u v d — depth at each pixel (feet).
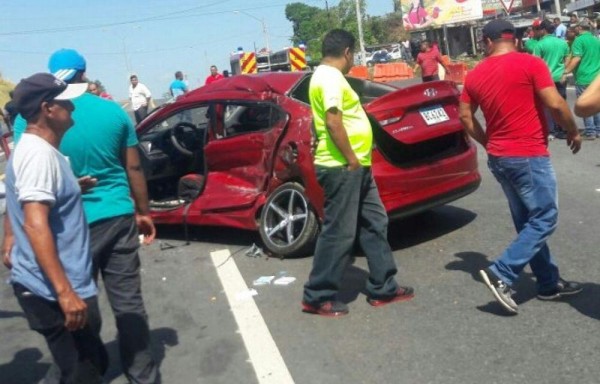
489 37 17.98
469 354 16.37
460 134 24.40
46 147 12.46
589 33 39.58
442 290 20.22
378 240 19.33
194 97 27.12
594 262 21.11
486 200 29.27
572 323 17.31
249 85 25.48
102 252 15.17
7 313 22.85
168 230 29.60
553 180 17.58
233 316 20.06
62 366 13.35
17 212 12.73
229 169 25.88
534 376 15.15
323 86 18.03
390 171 22.56
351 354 16.97
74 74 15.30
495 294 17.87
